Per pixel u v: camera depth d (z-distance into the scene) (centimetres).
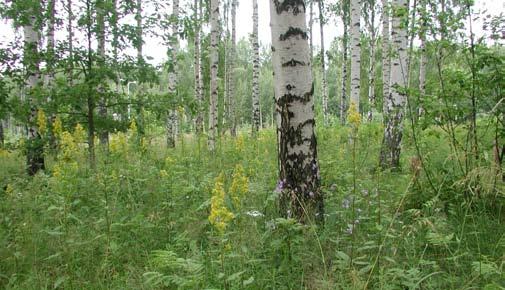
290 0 391
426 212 394
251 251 331
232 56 2295
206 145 982
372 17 1988
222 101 2352
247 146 902
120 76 736
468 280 287
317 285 296
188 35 898
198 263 281
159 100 757
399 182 536
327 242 355
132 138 685
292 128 395
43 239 404
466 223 389
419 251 341
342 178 550
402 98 729
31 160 780
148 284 309
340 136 1100
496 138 430
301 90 394
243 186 368
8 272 354
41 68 711
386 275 280
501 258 304
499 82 414
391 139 706
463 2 435
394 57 734
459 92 448
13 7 682
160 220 432
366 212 397
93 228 412
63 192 405
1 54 677
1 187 616
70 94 664
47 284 327
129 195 479
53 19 694
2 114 699
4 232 413
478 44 431
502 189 384
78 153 556
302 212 383
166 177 533
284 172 401
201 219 425
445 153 605
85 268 352
